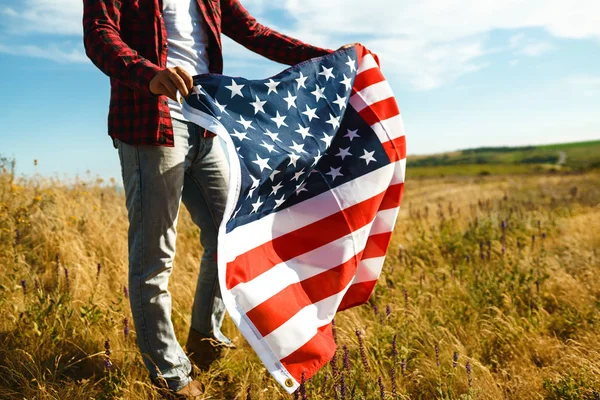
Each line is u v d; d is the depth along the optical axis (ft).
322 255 7.37
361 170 7.97
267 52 8.56
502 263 13.42
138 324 7.11
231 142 6.20
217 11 7.77
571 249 14.73
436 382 7.86
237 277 6.38
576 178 49.11
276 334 6.38
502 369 8.27
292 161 6.77
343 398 6.97
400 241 16.97
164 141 6.71
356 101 8.40
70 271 11.44
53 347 8.51
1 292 9.98
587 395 7.32
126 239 14.20
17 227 13.58
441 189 68.49
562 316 10.37
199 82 6.57
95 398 7.34
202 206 7.86
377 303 11.19
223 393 7.91
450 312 10.49
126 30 6.78
